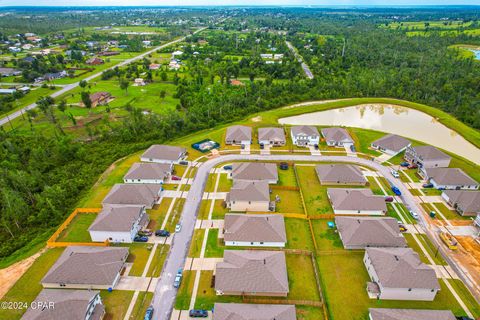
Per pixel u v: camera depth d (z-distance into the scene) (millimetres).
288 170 98000
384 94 168500
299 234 71812
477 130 129750
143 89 177625
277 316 49438
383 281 55812
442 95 161125
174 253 66000
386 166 100625
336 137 113875
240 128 118125
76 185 87812
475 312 54312
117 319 52438
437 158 97750
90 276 57531
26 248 67625
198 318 52812
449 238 70000
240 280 56531
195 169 97188
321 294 56531
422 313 50562
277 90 163625
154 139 116812
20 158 101250
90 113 142500
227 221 71750
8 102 152000
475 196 79750
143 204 78312
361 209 77438
